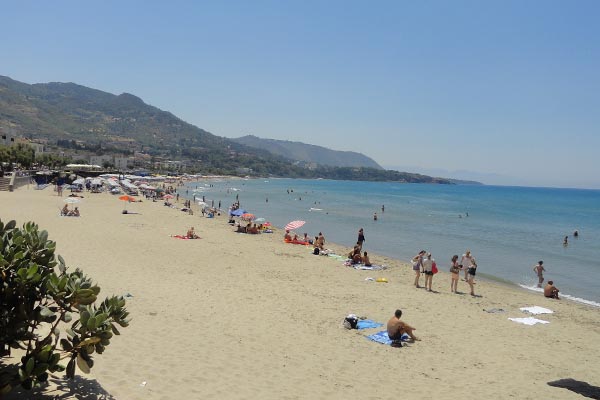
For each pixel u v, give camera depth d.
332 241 39.72
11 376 6.03
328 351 11.70
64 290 6.21
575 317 18.22
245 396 8.39
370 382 9.96
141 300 14.54
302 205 84.25
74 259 20.61
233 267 22.64
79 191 70.94
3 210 38.88
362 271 24.89
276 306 15.70
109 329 6.45
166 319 12.72
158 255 23.97
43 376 6.29
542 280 24.91
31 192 61.22
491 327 15.69
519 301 20.50
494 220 67.38
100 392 7.47
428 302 18.67
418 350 12.55
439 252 35.62
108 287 15.91
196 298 15.59
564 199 166.50
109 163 177.50
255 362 10.27
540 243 43.09
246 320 13.59
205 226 41.06
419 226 54.12
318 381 9.65
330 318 14.86
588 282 27.03
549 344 14.27
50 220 34.53
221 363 9.91
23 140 141.38
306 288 19.20
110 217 41.19
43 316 6.07
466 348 13.16
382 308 16.95
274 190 148.12
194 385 8.54
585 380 11.34
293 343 11.99
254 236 37.06
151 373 8.77
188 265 21.98
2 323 5.95
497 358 12.51
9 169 79.00
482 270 29.14
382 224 55.00
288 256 27.86
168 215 47.72
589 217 79.19
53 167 119.06
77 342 6.31
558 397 10.01
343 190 175.25
